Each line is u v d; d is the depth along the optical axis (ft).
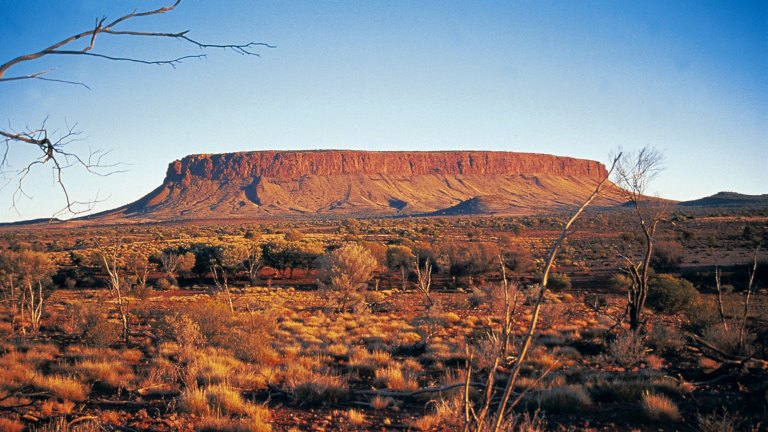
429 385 37.24
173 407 31.19
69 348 55.31
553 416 28.78
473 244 159.12
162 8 9.84
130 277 140.87
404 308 96.99
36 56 9.05
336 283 96.32
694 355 47.19
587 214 443.73
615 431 25.75
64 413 30.17
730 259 158.20
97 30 9.50
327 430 27.68
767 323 50.62
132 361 49.49
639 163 45.39
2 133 9.24
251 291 131.34
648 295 71.72
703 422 24.81
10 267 74.69
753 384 31.60
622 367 42.75
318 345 57.06
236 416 29.96
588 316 78.64
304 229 384.27
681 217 316.81
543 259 180.04
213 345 54.13
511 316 13.83
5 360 44.39
